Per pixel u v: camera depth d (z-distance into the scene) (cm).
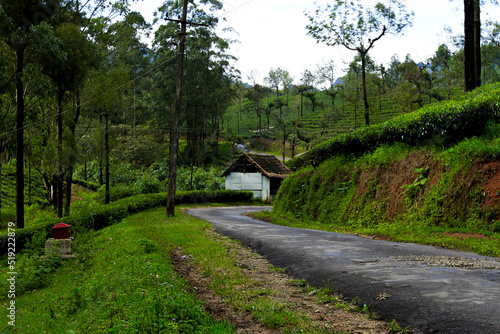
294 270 737
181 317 449
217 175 5488
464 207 1092
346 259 752
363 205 1548
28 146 2553
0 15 1892
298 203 2125
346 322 460
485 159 1106
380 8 2639
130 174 4556
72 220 1884
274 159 5228
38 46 2034
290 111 12012
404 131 1473
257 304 533
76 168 5281
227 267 790
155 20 4269
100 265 1007
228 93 8056
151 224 1758
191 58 6856
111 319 503
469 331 370
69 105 2694
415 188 1311
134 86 6800
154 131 7188
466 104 1245
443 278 547
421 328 407
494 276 553
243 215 2483
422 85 5997
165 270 750
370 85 3688
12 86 2267
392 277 579
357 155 1833
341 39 2825
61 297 708
